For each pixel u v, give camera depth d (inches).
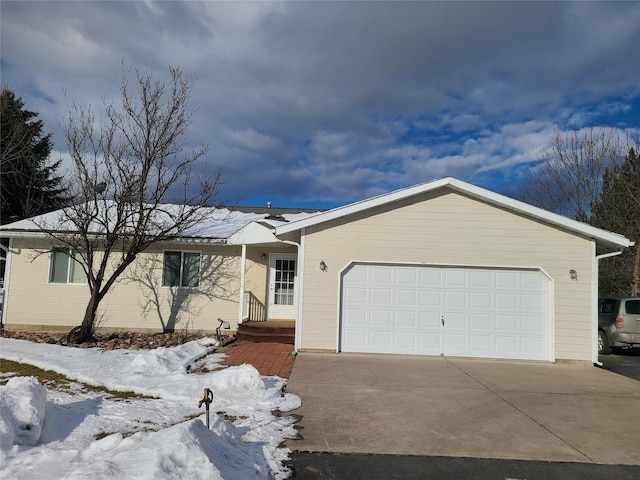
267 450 196.1
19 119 824.9
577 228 426.0
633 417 258.2
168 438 163.2
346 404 267.6
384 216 443.8
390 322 437.4
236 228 582.6
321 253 441.7
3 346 392.5
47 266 554.9
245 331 510.0
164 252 560.1
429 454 199.3
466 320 436.1
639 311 495.5
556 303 430.3
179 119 625.9
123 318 552.4
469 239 439.8
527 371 379.9
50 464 162.4
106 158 477.4
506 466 189.5
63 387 279.1
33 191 885.2
